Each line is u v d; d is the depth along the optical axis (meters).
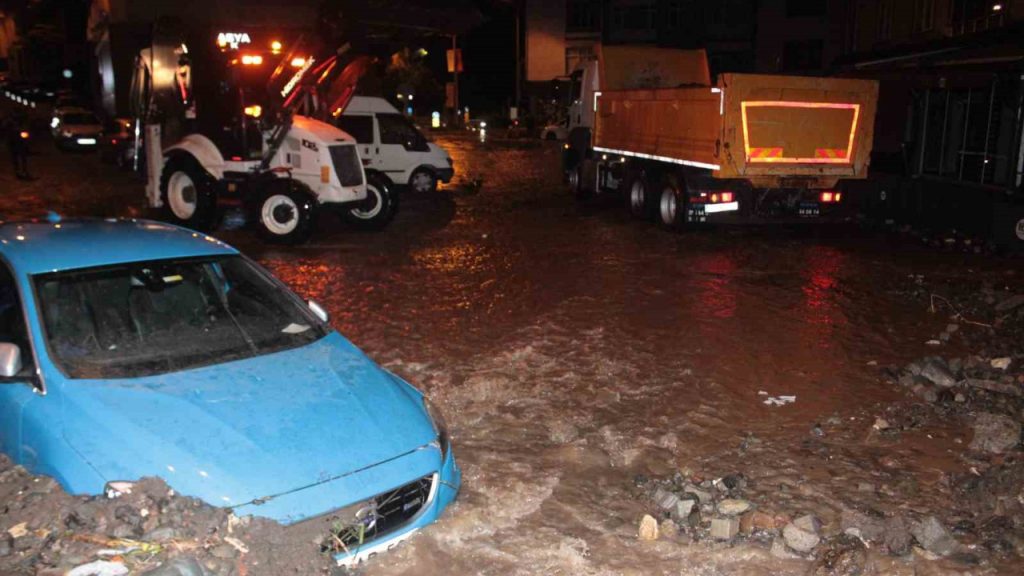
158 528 3.54
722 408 6.70
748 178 14.48
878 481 5.38
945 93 18.92
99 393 4.11
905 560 4.39
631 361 7.88
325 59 14.23
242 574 3.45
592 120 19.89
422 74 68.81
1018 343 8.46
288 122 14.22
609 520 4.85
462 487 5.15
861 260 13.16
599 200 20.88
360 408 4.34
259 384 4.39
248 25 13.88
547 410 6.59
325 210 17.22
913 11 23.95
